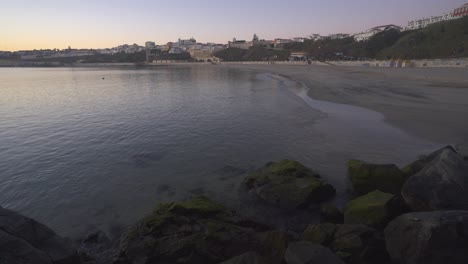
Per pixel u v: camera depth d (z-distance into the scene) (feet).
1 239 17.24
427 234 17.39
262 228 25.79
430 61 225.97
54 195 36.29
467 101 78.59
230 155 48.60
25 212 32.55
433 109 70.79
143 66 613.93
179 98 117.80
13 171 44.04
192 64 644.27
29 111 95.25
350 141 51.13
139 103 107.14
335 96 100.42
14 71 454.81
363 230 21.02
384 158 42.65
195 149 52.26
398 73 173.99
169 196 35.27
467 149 43.06
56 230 28.96
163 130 65.77
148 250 21.62
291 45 559.38
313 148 49.01
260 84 170.50
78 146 55.88
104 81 222.07
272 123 68.23
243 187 36.17
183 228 23.15
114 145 55.93
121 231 28.25
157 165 45.34
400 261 18.57
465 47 238.68
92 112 91.09
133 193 36.29
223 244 21.54
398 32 377.30
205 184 38.06
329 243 21.07
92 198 35.24
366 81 141.28
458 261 16.65
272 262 19.86
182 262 20.75
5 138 62.49
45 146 56.34
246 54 601.62
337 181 36.22
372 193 27.30
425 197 23.93
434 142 47.96
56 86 185.88
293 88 138.10
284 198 30.83
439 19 436.35
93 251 25.20
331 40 495.82
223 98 114.11
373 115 69.15
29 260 17.13
